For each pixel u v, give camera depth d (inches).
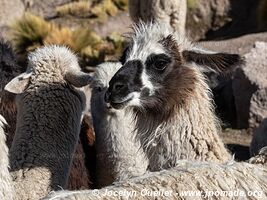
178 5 799.1
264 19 1230.3
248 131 803.4
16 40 1075.3
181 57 360.8
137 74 350.9
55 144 366.6
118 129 443.8
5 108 431.2
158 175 232.4
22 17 1130.0
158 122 355.9
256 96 808.3
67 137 372.5
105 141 449.4
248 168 245.0
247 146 735.1
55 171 359.9
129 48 364.2
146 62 354.6
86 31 1108.5
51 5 1341.0
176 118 353.4
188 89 356.2
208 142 352.5
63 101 375.9
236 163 247.1
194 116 354.3
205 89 364.2
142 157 414.9
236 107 824.3
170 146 353.1
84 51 1055.6
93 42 1095.0
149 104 353.4
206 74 404.8
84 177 434.0
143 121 359.9
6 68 453.1
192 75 358.6
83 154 444.5
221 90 874.1
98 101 462.0
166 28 370.0
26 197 345.4
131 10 818.2
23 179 350.9
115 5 1328.7
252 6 1358.3
